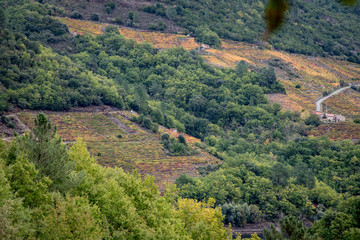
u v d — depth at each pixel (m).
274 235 71.88
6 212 48.28
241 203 159.88
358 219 95.50
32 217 58.72
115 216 70.38
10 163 70.50
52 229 56.62
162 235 67.44
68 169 75.00
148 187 92.31
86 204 65.31
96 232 60.03
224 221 148.75
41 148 71.81
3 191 53.69
